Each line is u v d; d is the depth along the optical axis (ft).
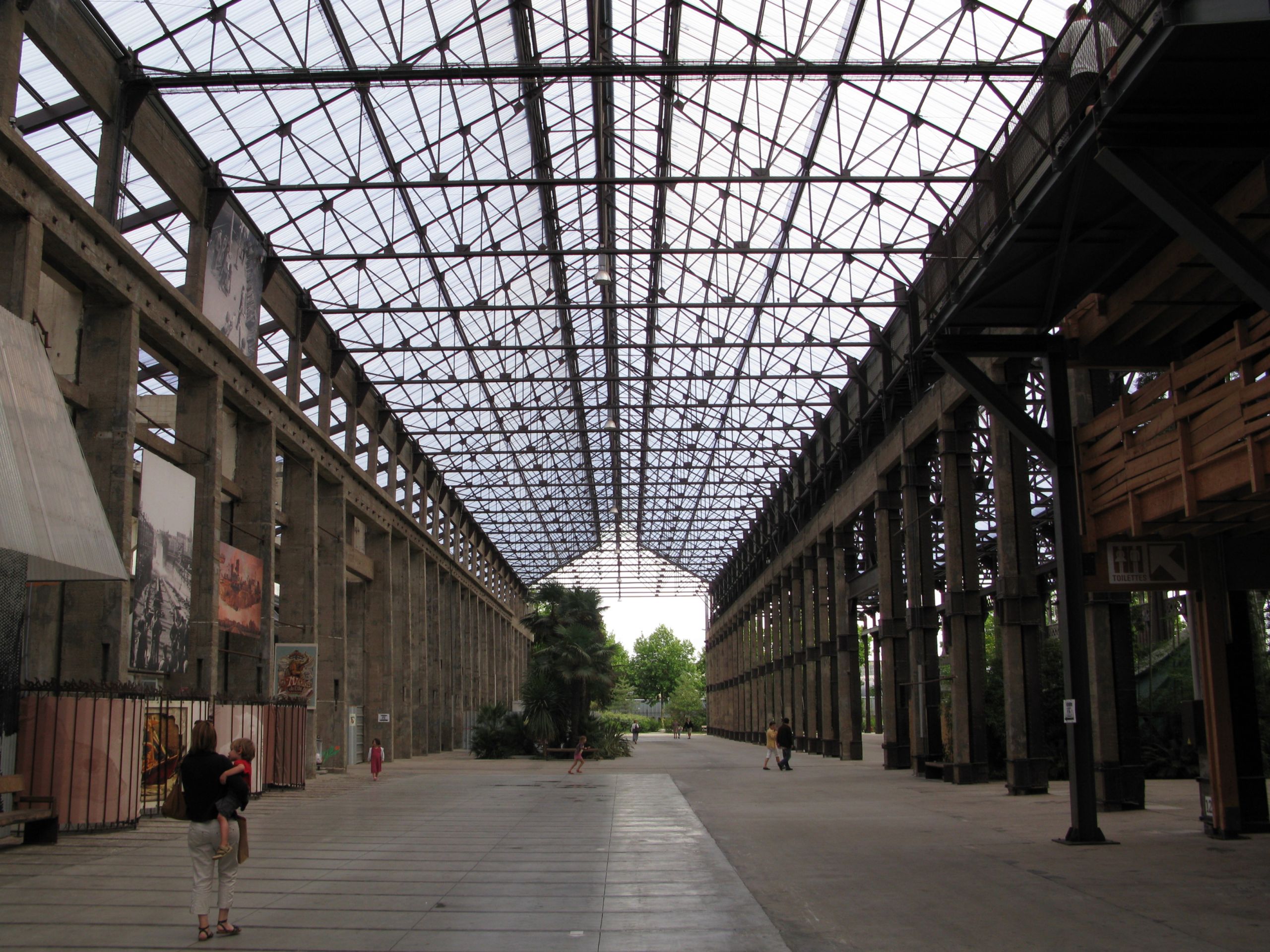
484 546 265.13
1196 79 32.55
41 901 31.58
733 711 277.44
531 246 117.29
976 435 130.31
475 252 89.61
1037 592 75.25
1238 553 47.60
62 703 49.44
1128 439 43.01
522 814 61.11
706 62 84.74
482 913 29.96
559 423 196.65
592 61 89.04
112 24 64.23
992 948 25.55
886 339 110.63
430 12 77.97
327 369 114.73
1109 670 60.44
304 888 34.27
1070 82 37.55
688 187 106.11
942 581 157.79
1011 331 75.46
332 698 114.93
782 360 142.82
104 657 61.00
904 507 101.60
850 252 85.10
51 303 65.21
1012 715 73.20
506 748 151.33
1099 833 45.16
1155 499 41.19
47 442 45.21
